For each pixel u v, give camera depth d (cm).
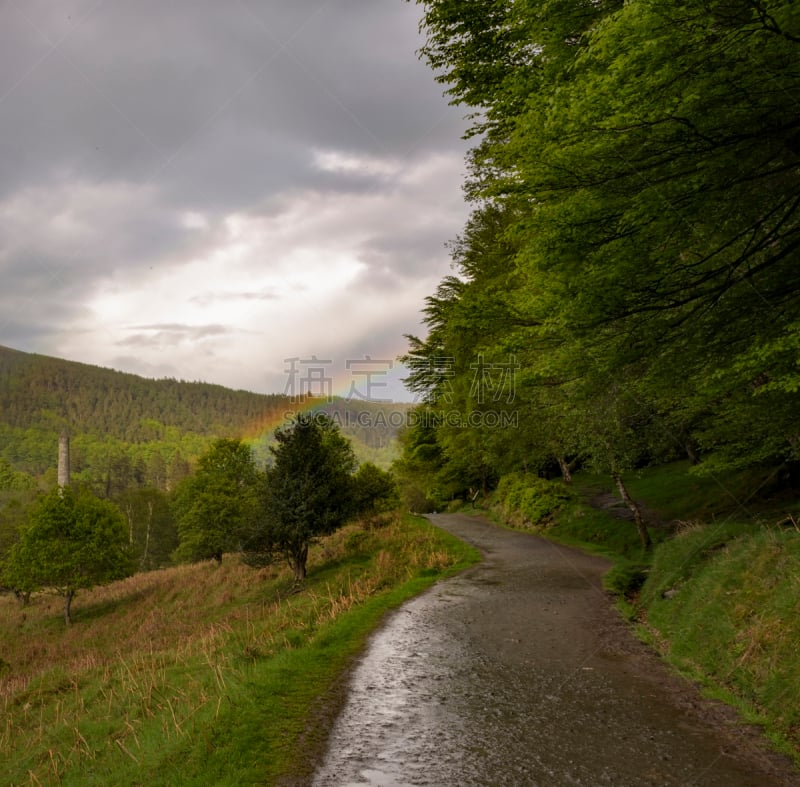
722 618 825
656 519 2214
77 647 2594
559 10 842
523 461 2991
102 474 14888
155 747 661
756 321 799
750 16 562
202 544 3825
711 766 527
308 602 1698
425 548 2316
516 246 1769
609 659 876
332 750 587
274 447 2441
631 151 673
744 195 750
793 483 1777
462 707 699
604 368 859
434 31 1102
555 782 506
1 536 5362
